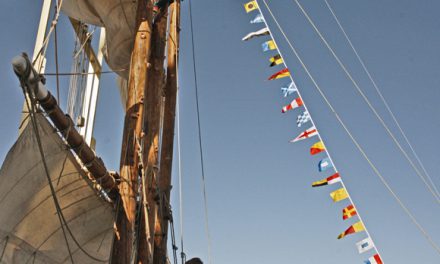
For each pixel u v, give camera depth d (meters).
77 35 13.23
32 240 8.28
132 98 8.62
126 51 10.47
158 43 10.29
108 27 10.62
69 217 8.52
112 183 8.00
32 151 7.46
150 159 9.36
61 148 7.53
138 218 8.62
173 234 9.96
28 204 8.00
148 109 9.73
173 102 10.89
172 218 10.02
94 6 10.71
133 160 8.16
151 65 10.05
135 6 10.05
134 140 8.27
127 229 7.80
